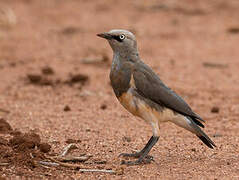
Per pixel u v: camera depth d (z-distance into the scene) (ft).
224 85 71.92
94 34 104.37
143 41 99.50
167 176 37.35
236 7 128.88
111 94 66.74
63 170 38.22
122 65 40.47
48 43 96.78
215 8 128.47
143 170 38.81
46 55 88.12
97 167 39.06
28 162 39.04
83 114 56.95
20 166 38.45
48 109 58.85
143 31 106.93
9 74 75.61
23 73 76.28
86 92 66.90
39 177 36.60
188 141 47.73
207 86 71.26
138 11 126.52
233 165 40.32
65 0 138.62
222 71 79.77
